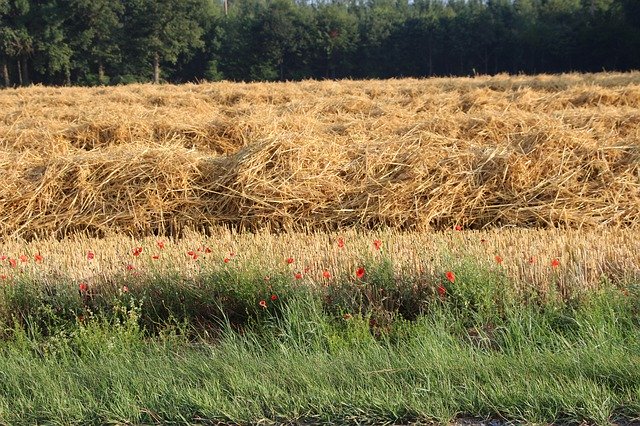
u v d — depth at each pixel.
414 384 6.94
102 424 6.72
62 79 101.38
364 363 7.37
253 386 6.99
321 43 107.50
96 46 94.56
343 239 12.03
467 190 13.98
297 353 7.78
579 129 16.56
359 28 114.50
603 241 10.96
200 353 8.13
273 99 35.16
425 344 7.71
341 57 111.19
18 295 9.48
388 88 39.25
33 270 10.16
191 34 97.38
